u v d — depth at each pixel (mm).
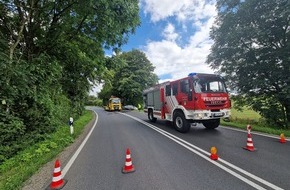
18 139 6883
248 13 12203
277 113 11891
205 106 8883
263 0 11344
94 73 15273
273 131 8969
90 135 9773
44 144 7109
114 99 35875
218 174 4297
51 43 10641
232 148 6441
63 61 12289
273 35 11672
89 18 9961
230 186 3713
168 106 11422
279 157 5352
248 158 5328
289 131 9000
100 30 10648
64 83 14305
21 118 7293
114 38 10789
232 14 13258
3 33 8773
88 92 19906
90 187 3834
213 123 10602
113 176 4355
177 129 10258
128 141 8016
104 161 5449
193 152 6105
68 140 8164
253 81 12219
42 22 10516
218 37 14117
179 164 5016
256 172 4328
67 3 9836
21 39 9094
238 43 12953
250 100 13188
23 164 5379
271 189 3557
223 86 9750
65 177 4367
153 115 14195
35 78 7617
